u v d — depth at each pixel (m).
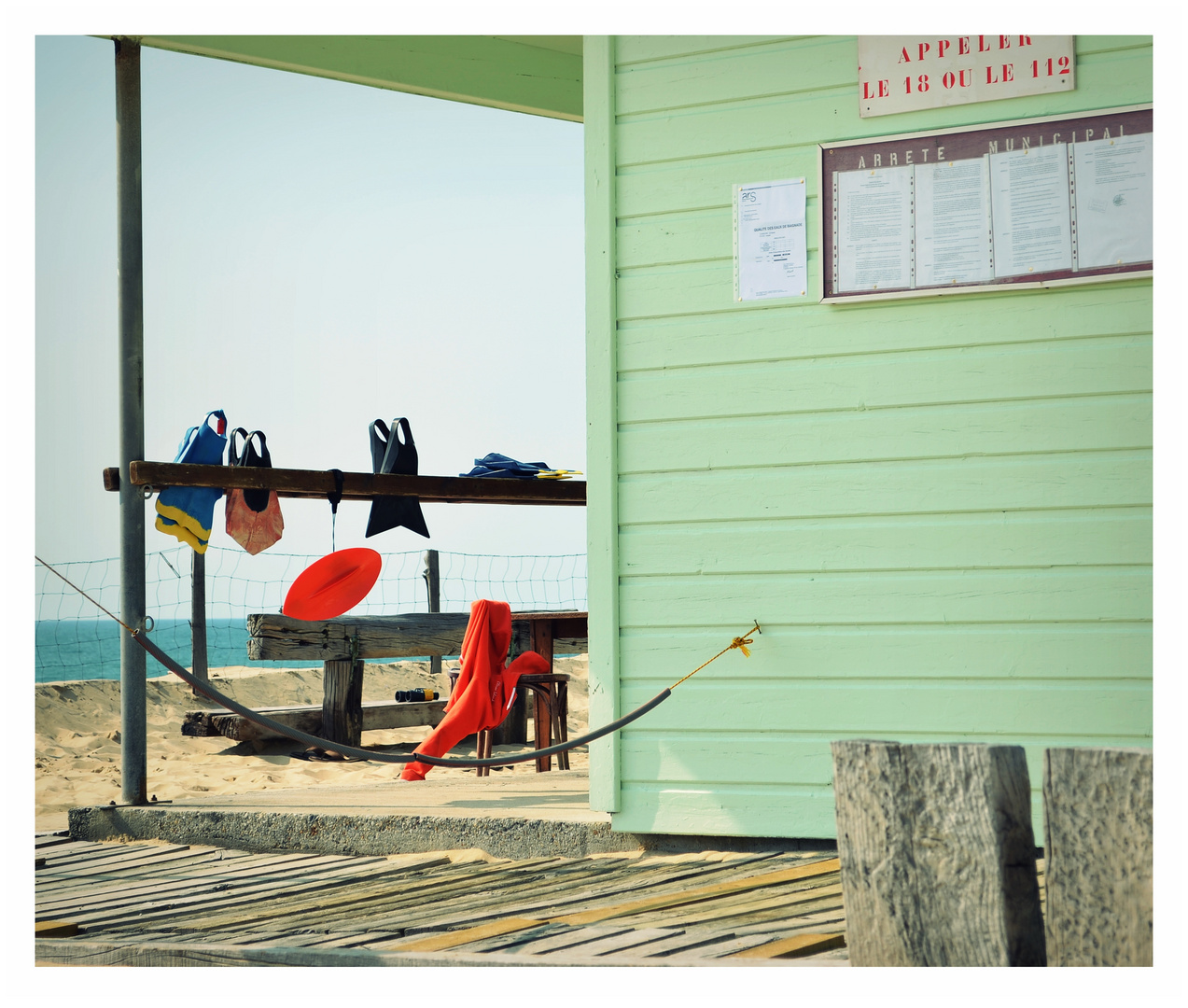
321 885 4.66
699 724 4.87
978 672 4.58
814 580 4.79
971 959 2.63
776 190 4.90
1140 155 4.46
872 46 4.80
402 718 11.01
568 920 3.73
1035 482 4.56
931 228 4.70
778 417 4.87
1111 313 4.51
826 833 4.66
